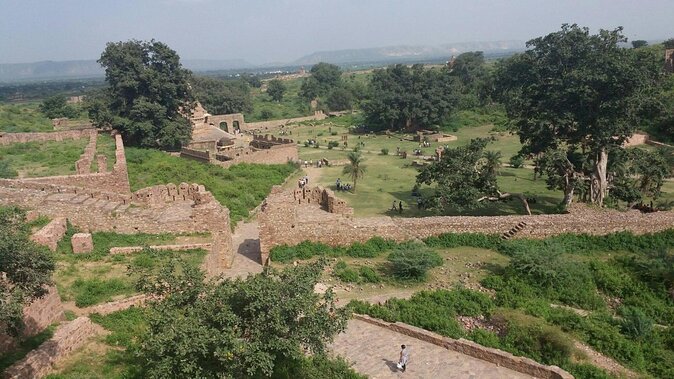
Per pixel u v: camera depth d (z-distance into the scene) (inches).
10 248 510.3
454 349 802.2
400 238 1266.0
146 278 594.9
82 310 762.8
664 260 1104.8
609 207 1545.3
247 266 1174.3
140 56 2741.1
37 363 571.5
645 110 1577.3
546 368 714.8
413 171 2581.2
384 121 4274.1
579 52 1717.5
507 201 1822.1
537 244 1216.2
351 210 1389.0
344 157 3043.8
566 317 921.5
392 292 1032.2
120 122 2581.2
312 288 549.3
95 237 1048.8
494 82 2363.4
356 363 754.8
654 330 924.0
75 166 1701.5
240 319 501.7
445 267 1149.1
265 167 2465.6
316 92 6948.8
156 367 471.5
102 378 582.6
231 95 5319.9
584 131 1585.9
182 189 1375.5
